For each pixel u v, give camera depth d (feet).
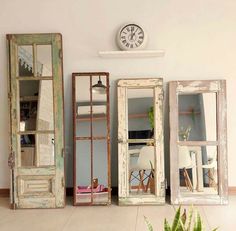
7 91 11.30
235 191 11.43
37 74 10.94
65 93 11.55
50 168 10.70
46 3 11.56
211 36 11.38
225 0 11.34
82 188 10.77
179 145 10.87
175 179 10.75
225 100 10.88
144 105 10.92
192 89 10.98
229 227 8.44
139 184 10.73
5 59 11.61
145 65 11.50
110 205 10.69
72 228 8.60
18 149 10.80
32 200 10.61
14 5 11.56
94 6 11.52
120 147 10.80
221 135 10.80
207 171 10.78
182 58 11.41
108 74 11.05
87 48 11.53
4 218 9.58
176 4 11.42
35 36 10.97
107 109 10.90
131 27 11.16
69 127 11.56
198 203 10.62
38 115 10.88
